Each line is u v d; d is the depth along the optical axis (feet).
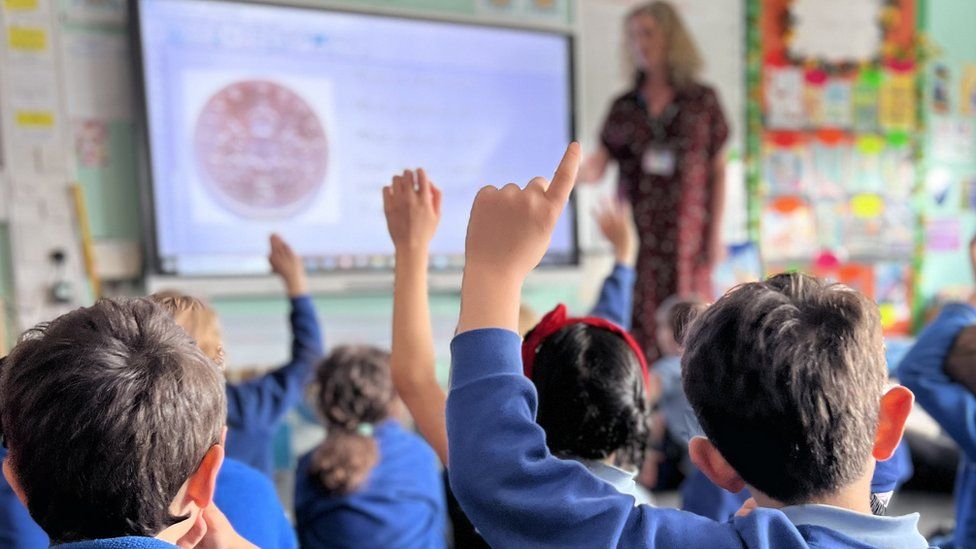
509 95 12.49
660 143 13.35
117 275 10.45
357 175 11.57
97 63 10.27
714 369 2.19
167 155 10.44
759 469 2.15
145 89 10.28
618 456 3.09
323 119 11.35
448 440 2.07
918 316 15.66
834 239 14.99
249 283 10.87
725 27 14.10
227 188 10.78
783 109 14.56
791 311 2.16
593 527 1.96
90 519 1.97
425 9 12.05
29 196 9.96
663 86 13.43
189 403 2.06
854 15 15.07
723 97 14.10
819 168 14.87
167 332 2.20
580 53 12.87
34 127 9.96
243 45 10.85
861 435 2.09
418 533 5.73
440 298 12.28
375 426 6.00
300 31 11.18
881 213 15.37
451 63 12.11
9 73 9.82
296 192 11.20
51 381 1.97
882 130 15.34
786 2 14.56
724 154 13.70
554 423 3.01
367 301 11.94
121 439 1.93
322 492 5.64
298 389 6.24
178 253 10.52
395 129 11.78
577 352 3.06
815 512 2.09
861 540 2.05
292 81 11.15
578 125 12.87
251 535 3.70
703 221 13.62
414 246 3.22
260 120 10.97
